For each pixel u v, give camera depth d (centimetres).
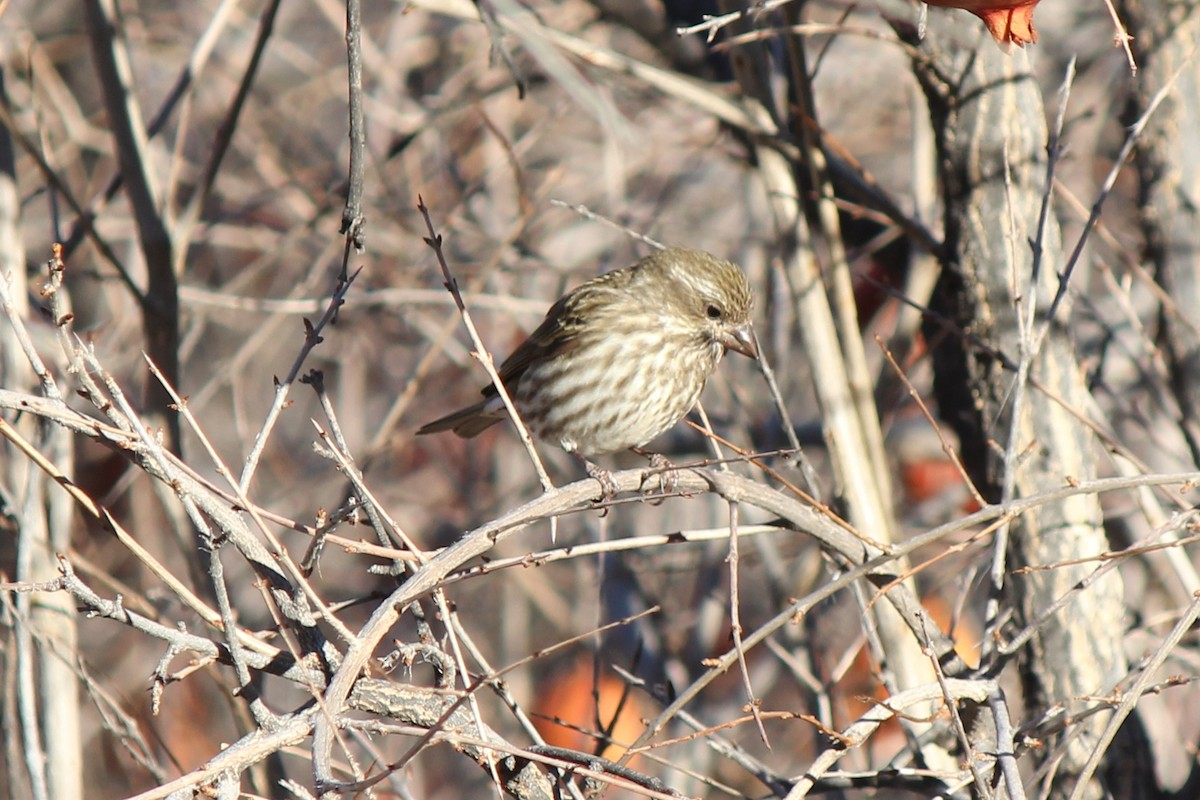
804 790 714
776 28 1055
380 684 737
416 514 1770
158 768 934
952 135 1018
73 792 990
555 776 760
